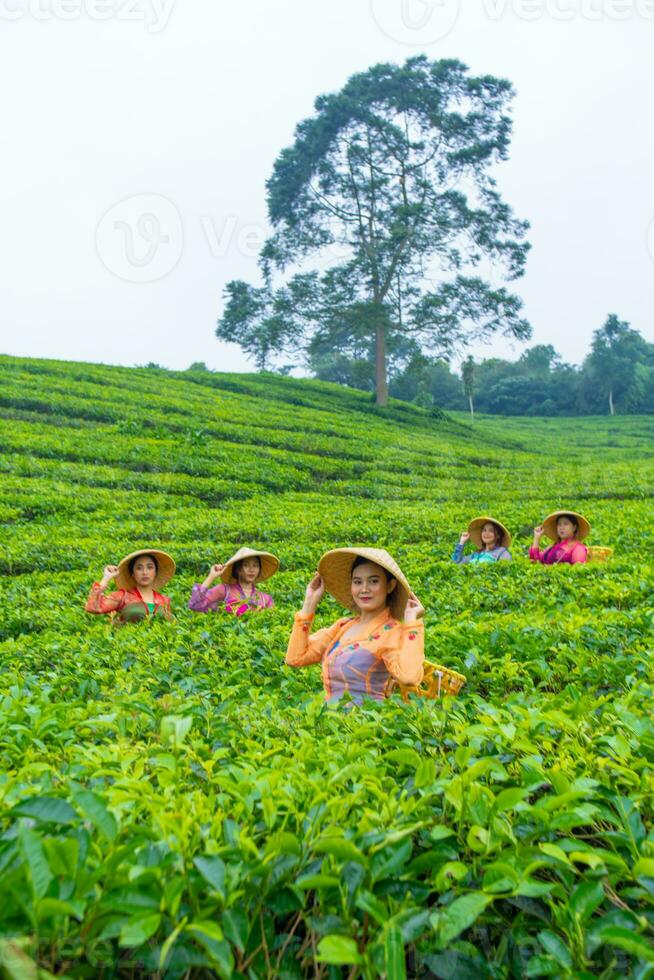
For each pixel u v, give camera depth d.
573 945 1.81
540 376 85.56
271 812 2.00
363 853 1.90
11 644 6.77
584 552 10.32
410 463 31.11
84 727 3.42
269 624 7.47
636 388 78.44
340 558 4.64
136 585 8.04
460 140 52.19
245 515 18.81
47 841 1.59
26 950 1.46
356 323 50.88
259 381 50.47
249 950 1.80
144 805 2.03
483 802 2.11
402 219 49.66
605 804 2.34
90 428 28.14
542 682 4.43
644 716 3.20
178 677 5.31
